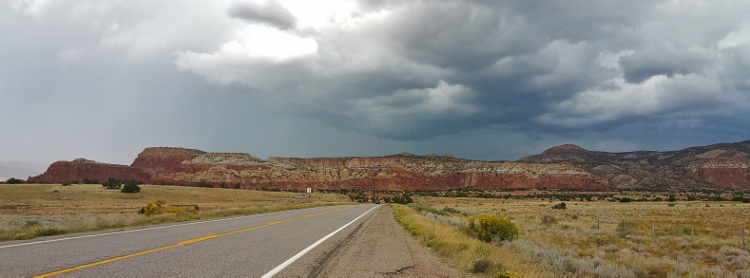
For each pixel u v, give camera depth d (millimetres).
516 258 13836
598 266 15344
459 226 28953
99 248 11789
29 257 9922
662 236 31875
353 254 12742
